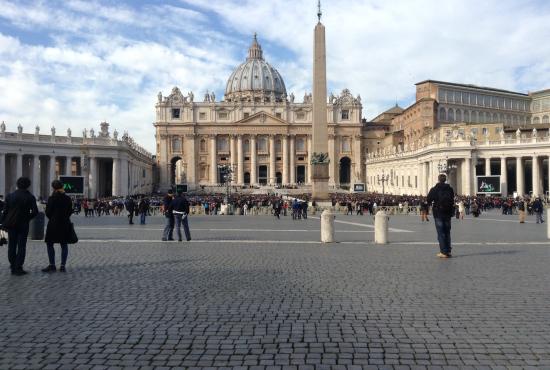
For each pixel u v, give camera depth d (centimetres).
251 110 13650
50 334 709
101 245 1778
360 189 10919
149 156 13775
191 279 1099
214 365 594
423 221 3512
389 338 690
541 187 7344
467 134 8219
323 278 1110
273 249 1655
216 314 807
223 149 13625
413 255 1496
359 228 2708
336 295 940
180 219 1925
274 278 1110
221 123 13488
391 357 620
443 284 1045
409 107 11256
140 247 1716
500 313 816
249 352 636
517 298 920
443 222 1438
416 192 8781
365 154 14062
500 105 11569
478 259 1409
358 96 13838
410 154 9075
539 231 2484
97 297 926
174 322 764
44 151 7625
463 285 1035
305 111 13775
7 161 7656
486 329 731
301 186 12462
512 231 2488
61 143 7869
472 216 4331
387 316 797
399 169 9881
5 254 1520
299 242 1889
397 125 12838
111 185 9600
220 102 13725
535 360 613
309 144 13750
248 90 17475
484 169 7994
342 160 14062
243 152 13625
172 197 2025
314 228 2706
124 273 1176
